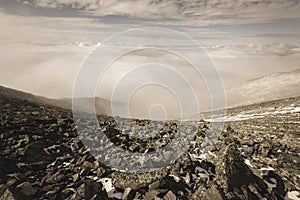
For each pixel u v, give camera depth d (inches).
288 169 782.5
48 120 912.9
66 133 838.5
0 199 494.9
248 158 813.2
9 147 695.1
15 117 885.8
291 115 2183.8
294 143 1047.6
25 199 509.0
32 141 737.0
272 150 903.7
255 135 1115.3
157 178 601.0
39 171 628.1
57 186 569.0
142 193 564.7
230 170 605.3
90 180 582.9
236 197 554.9
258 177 652.7
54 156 703.1
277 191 647.8
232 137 971.9
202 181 612.1
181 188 587.2
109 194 566.6
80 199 519.8
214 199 532.4
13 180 558.3
